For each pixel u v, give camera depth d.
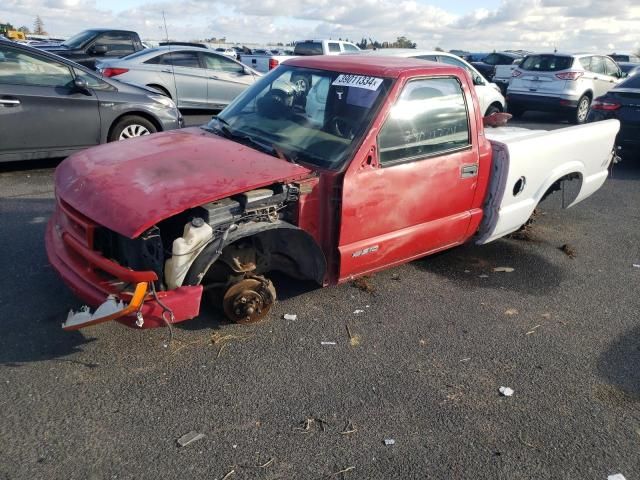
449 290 4.51
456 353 3.61
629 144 9.09
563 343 3.82
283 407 2.99
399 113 3.83
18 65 6.58
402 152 3.87
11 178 6.92
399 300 4.27
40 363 3.22
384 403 3.07
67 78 7.00
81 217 3.20
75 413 2.85
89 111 7.08
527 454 2.77
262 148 3.84
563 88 13.66
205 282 3.53
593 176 5.62
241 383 3.16
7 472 2.46
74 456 2.58
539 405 3.15
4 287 4.04
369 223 3.78
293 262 3.79
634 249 5.68
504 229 4.84
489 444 2.82
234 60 12.57
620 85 9.41
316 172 3.56
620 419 3.07
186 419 2.86
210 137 3.99
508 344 3.76
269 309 3.78
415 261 5.06
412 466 2.64
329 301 4.17
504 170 4.55
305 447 2.72
